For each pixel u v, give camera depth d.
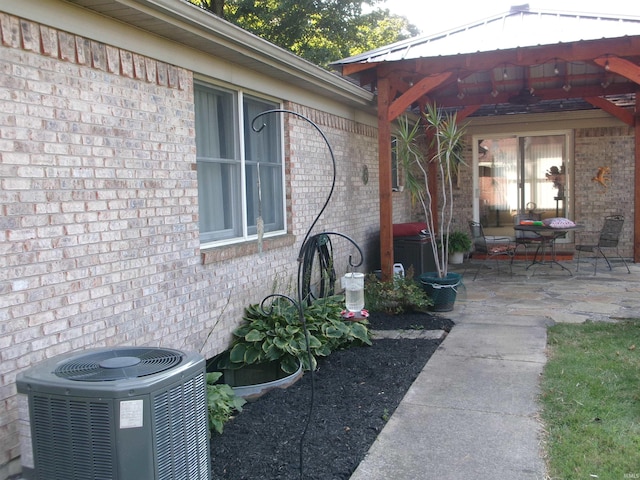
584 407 3.88
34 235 3.27
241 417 3.99
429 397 4.21
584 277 8.96
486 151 11.80
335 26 18.28
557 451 3.30
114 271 3.86
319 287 6.95
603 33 6.36
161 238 4.32
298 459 3.34
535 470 3.12
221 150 5.42
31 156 3.26
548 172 11.52
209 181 5.21
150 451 2.34
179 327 4.52
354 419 3.89
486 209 11.95
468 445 3.43
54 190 3.40
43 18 3.34
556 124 11.08
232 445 3.55
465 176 11.76
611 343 5.30
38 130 3.31
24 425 2.48
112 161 3.86
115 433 2.30
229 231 5.49
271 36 17.89
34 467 2.46
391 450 3.41
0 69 3.09
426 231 8.89
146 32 4.19
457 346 5.43
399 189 10.90
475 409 3.96
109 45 3.86
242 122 5.59
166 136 4.39
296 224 6.55
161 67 4.37
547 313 6.63
